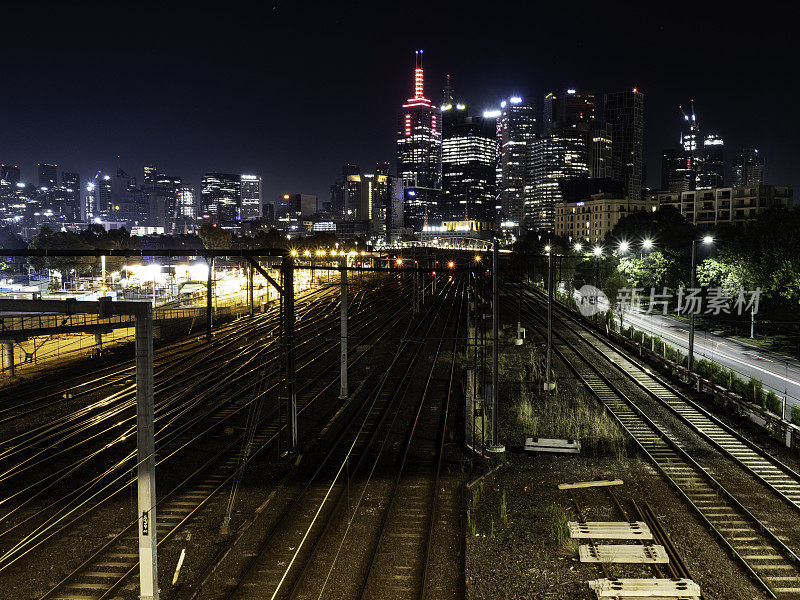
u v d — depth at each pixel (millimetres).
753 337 49500
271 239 139125
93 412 28453
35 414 28172
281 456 22609
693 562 14883
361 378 37688
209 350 45906
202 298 74188
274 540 15922
